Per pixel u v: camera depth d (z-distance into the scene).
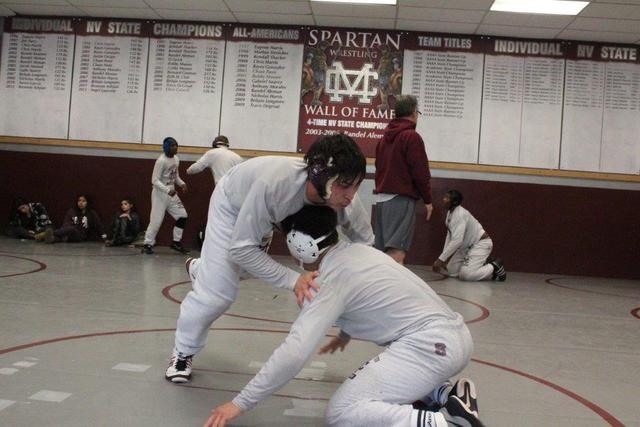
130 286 5.22
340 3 8.17
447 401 2.03
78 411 2.19
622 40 8.85
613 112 8.94
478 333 4.13
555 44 8.97
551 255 8.97
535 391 2.80
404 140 4.38
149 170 9.29
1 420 2.06
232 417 1.92
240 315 4.27
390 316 2.10
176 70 9.22
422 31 9.05
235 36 9.18
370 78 9.10
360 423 1.96
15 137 9.39
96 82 9.31
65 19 9.32
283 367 1.92
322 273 2.09
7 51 9.39
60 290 4.79
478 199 9.00
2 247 7.79
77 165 9.35
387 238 4.46
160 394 2.43
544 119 8.96
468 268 7.55
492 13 8.16
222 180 2.64
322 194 2.04
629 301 6.35
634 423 2.42
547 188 8.95
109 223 9.34
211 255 2.58
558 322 4.77
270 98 9.15
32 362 2.78
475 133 9.00
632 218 8.92
